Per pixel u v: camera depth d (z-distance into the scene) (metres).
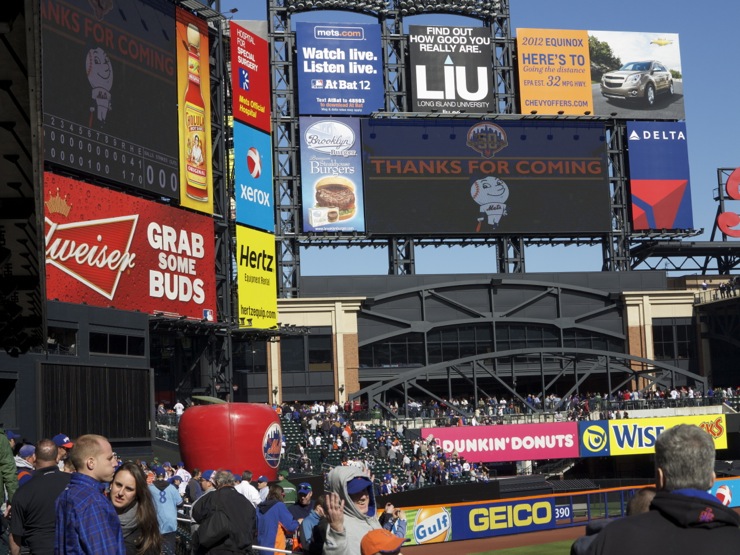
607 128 83.94
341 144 77.62
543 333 80.81
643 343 81.06
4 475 11.66
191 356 63.16
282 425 60.44
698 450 5.16
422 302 78.81
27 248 16.00
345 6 79.19
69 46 50.00
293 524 13.59
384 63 80.12
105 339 46.91
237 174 64.06
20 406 39.44
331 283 78.06
